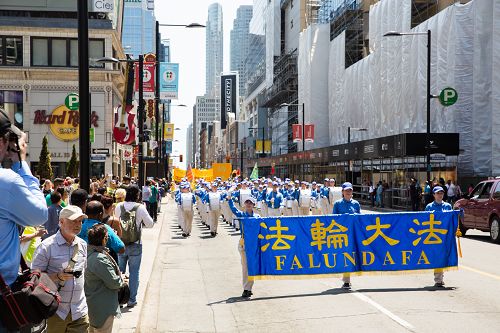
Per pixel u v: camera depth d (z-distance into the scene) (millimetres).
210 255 17609
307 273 11211
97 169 47406
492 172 33781
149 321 9219
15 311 3393
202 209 29062
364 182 46812
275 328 8523
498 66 33688
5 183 3352
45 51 47750
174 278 13438
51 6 50219
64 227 5352
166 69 39156
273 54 110312
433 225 11688
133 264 9984
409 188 35625
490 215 20141
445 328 8188
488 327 8219
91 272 6246
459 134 36188
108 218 9266
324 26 74312
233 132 167875
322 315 9195
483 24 35750
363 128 55875
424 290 11141
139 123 25438
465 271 13383
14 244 3461
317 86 74312
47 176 30875
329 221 11383
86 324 5527
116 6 54938
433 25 41531
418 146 33156
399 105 47125
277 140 99000
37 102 47250
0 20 46875
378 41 51750
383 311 9352
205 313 9742
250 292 11086
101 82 47594
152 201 28766
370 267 11508
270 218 11117
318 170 58969
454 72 38531
